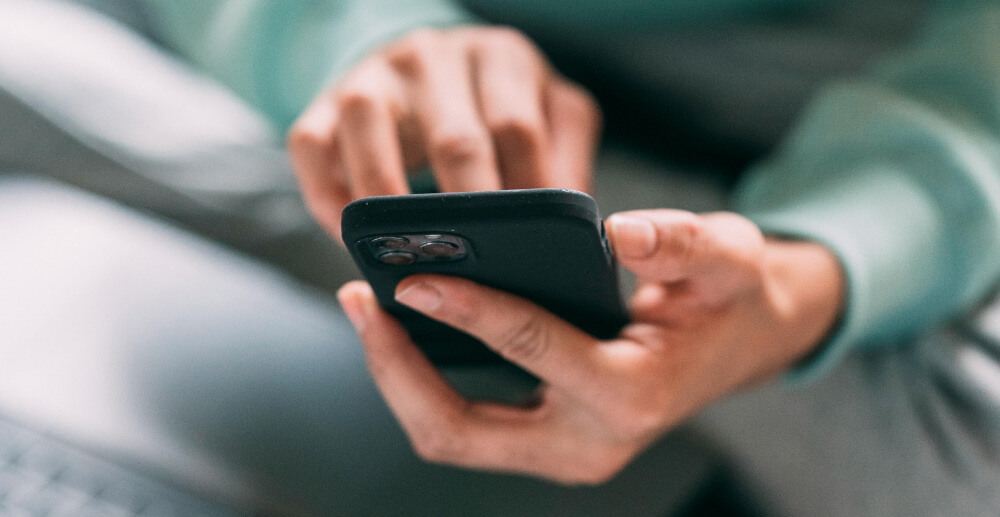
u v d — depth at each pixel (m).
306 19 0.83
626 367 0.60
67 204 0.84
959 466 0.70
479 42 0.71
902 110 0.74
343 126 0.64
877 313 0.69
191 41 0.99
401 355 0.62
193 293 0.77
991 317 0.75
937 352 0.73
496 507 0.68
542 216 0.54
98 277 0.77
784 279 0.65
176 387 0.72
